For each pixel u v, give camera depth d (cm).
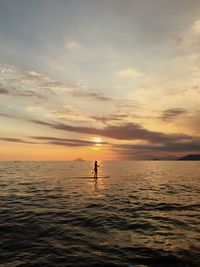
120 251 939
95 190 2814
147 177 4934
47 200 2119
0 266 797
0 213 1588
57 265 810
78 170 7450
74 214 1573
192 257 873
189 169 9075
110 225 1314
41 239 1073
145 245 1004
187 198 2270
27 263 822
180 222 1384
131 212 1648
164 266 809
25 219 1430
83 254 907
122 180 4153
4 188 2912
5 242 1030
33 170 7262
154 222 1381
